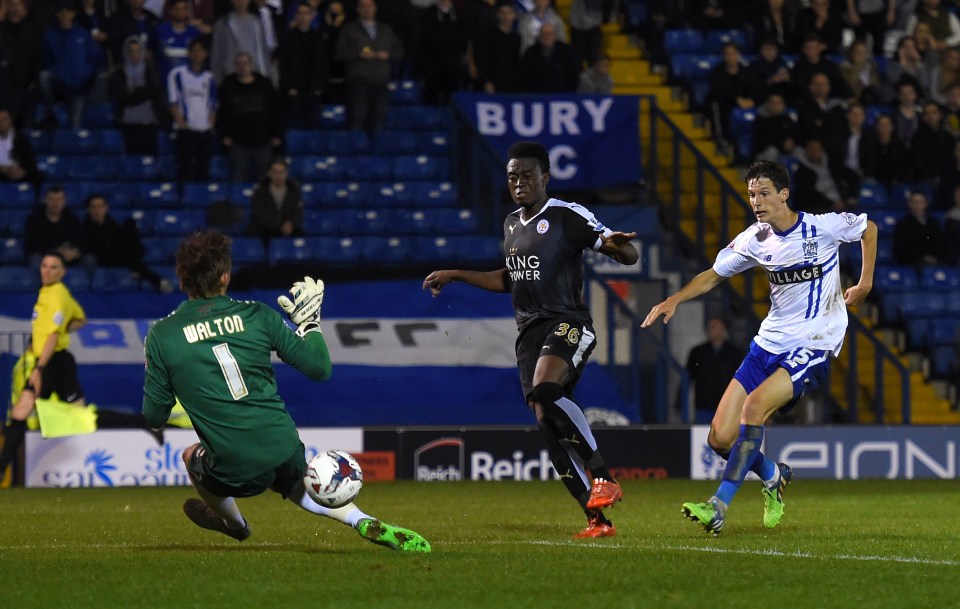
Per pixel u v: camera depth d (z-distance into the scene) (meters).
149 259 56.34
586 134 60.59
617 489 25.98
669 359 52.59
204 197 58.50
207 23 63.16
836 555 23.30
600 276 57.47
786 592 18.78
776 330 28.08
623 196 61.00
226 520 23.78
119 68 59.59
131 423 49.31
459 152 61.19
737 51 64.12
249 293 53.34
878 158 63.72
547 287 26.50
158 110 59.69
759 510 34.41
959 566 21.80
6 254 55.44
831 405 55.22
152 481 47.16
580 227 26.22
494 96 60.56
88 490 44.31
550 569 20.88
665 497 39.94
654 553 23.31
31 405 44.94
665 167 63.28
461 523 30.73
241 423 21.62
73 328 46.09
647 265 58.09
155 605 17.83
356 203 59.31
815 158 61.34
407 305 54.28
